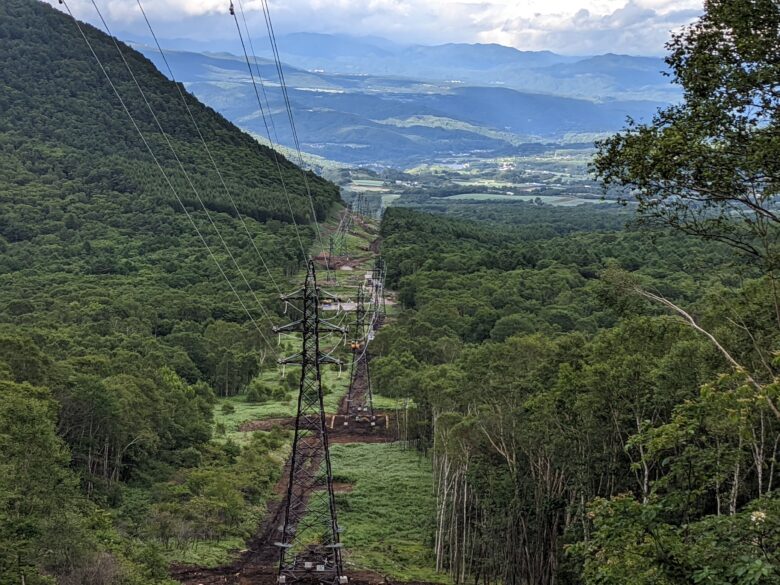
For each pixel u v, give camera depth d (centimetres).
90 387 6569
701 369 4103
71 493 4888
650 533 2388
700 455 3002
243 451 8462
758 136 2548
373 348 12506
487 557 5844
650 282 10962
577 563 4534
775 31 2527
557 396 4697
